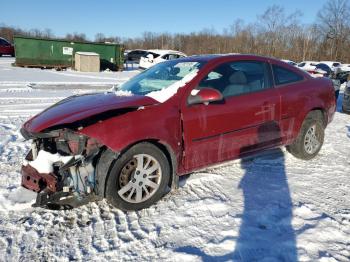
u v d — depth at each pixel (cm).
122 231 320
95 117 330
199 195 392
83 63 2228
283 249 292
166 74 436
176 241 304
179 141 372
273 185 424
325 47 5388
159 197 369
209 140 398
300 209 360
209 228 324
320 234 314
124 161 338
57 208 343
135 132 336
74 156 321
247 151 444
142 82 440
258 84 455
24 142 592
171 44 7200
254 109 435
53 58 2280
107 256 284
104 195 339
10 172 451
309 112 515
